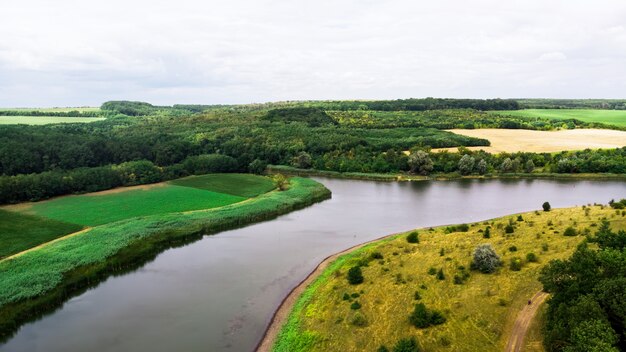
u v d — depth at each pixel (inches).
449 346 1625.2
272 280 2440.9
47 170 4817.9
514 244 2578.7
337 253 2837.1
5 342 1852.9
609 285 1402.6
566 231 2608.3
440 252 2541.8
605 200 4264.3
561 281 1577.3
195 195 4429.1
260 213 3784.5
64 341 1854.1
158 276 2524.6
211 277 2495.1
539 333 1632.6
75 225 3314.5
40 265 2497.5
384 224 3555.6
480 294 1989.4
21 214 3572.8
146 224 3309.5
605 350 1203.2
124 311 2106.3
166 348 1782.7
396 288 2119.8
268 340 1820.9
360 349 1647.4
